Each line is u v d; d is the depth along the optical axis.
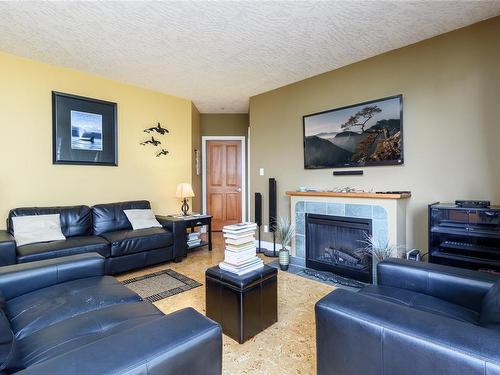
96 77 3.67
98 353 0.73
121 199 3.93
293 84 3.95
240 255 1.90
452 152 2.63
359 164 3.25
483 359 0.73
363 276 2.92
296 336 1.87
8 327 0.99
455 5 2.21
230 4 2.15
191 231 4.62
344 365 1.02
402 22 2.45
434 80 2.72
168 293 2.56
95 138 3.66
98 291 1.56
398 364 0.88
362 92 3.23
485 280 1.38
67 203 3.45
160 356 0.76
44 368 0.67
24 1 2.09
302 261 3.51
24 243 2.67
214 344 0.91
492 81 2.43
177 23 2.42
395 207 2.69
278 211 4.17
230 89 4.22
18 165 3.10
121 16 2.31
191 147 4.82
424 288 1.55
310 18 2.36
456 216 2.31
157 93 4.32
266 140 4.33
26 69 3.14
